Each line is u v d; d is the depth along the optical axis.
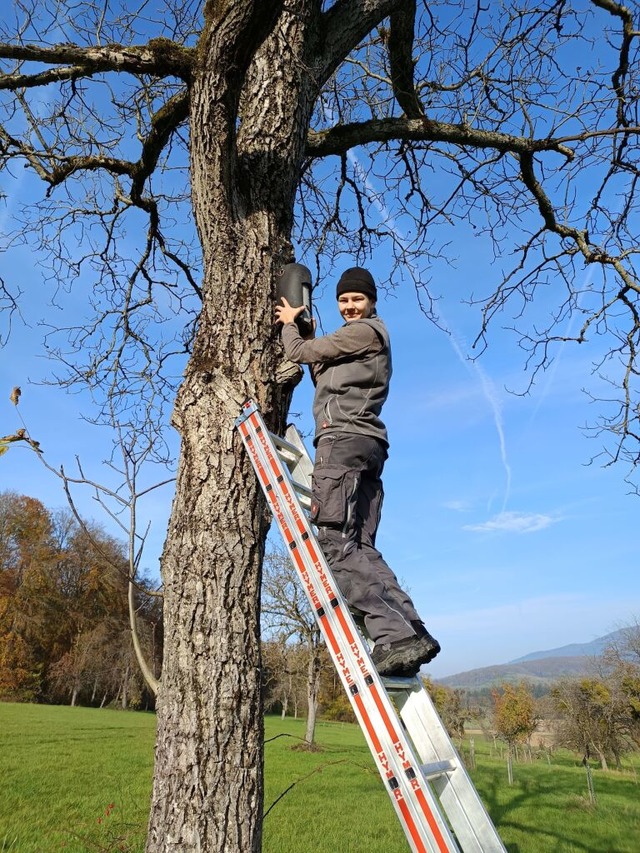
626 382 5.83
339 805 14.60
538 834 12.74
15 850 8.79
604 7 5.06
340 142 5.12
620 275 5.75
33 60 3.44
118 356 6.46
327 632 2.56
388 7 4.44
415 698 2.67
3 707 38.22
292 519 2.85
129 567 3.62
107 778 15.70
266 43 3.98
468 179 6.04
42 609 45.72
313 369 3.39
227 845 2.61
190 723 2.76
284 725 36.84
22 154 5.20
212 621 2.91
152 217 6.11
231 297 3.46
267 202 3.74
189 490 3.14
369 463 3.04
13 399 3.71
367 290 3.40
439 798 2.47
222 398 3.26
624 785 20.75
